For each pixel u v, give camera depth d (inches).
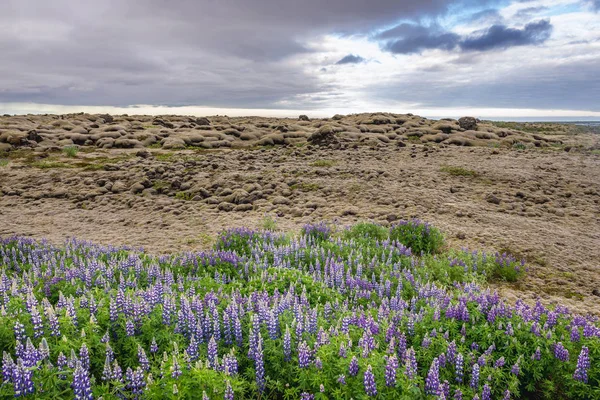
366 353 245.3
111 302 278.4
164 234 751.7
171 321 285.9
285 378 252.1
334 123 2431.1
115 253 531.2
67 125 2367.1
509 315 324.2
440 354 273.7
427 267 530.6
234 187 1025.5
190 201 971.3
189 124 2669.8
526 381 286.4
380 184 1002.1
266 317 285.9
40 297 345.7
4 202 1015.6
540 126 3961.6
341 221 781.3
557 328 317.1
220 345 277.3
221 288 367.9
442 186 994.1
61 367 214.1
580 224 760.3
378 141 1781.5
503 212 823.7
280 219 820.0
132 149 1871.3
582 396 266.7
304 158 1387.8
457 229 706.2
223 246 597.0
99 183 1137.4
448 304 354.9
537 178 1061.8
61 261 439.8
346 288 431.5
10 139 1818.4
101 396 196.7
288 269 446.6
